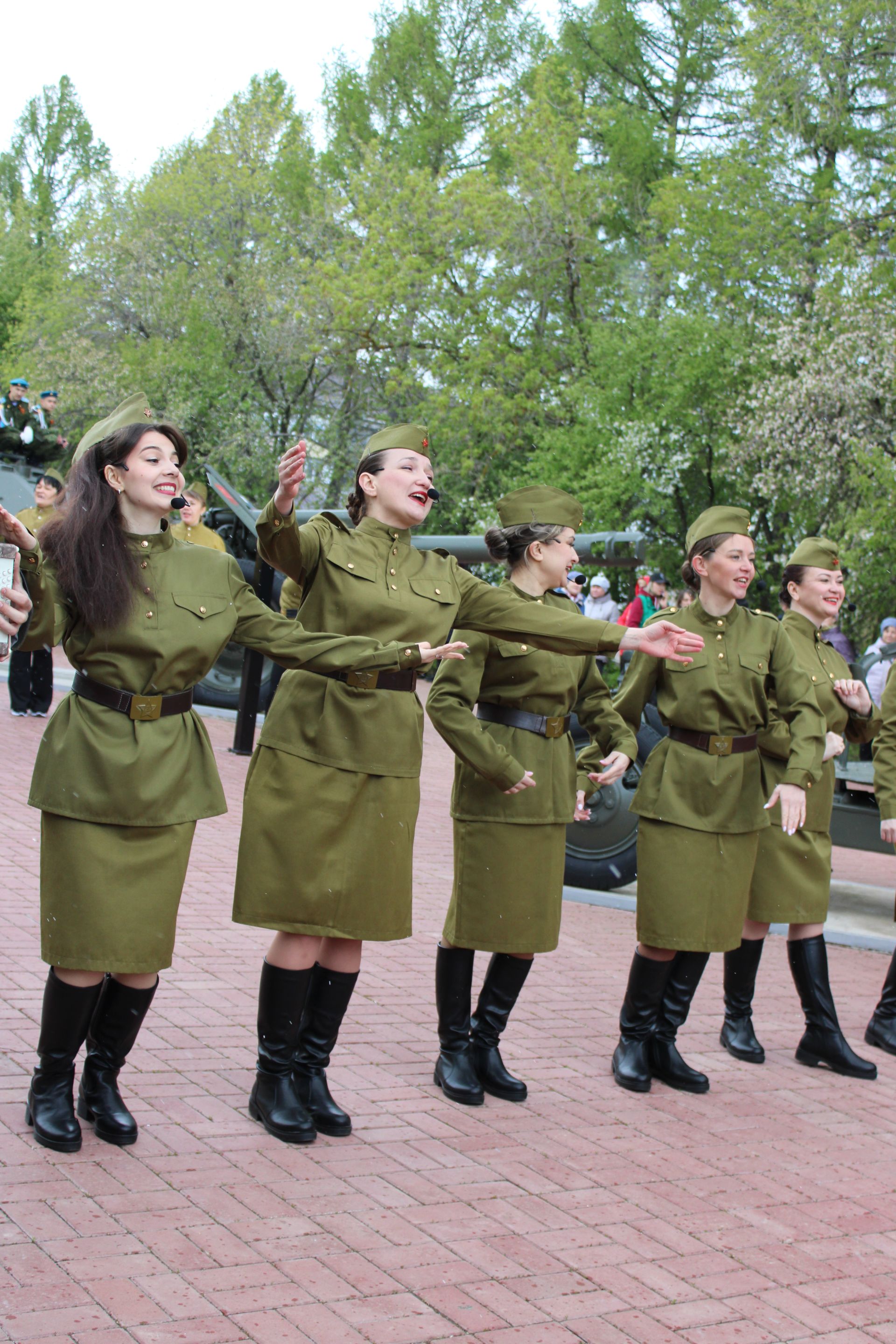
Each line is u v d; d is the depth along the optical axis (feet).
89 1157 11.54
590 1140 13.69
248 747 38.29
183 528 38.93
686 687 15.83
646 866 15.76
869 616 69.05
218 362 98.94
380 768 12.87
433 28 110.63
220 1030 15.39
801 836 17.25
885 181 75.56
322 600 13.24
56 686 45.09
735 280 80.48
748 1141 14.28
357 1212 11.14
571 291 91.50
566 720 15.37
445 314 91.86
